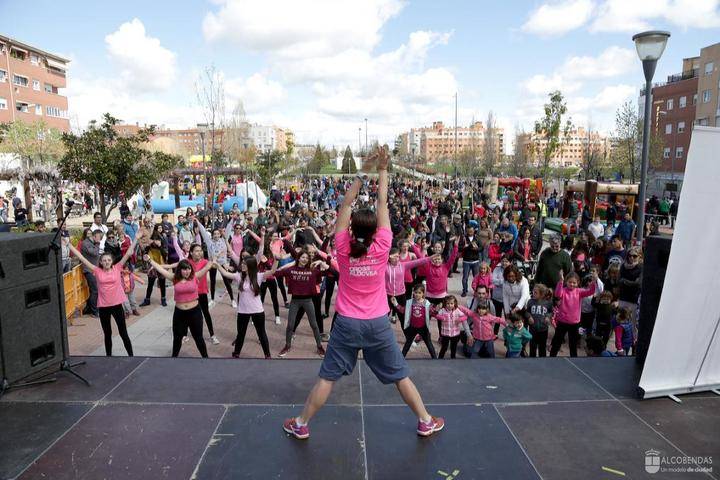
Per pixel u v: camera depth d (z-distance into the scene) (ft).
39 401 12.17
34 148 92.73
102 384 13.07
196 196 111.75
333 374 10.11
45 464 9.74
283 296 36.63
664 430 10.94
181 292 21.85
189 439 10.58
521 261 36.76
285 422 10.98
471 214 65.87
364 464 9.74
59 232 13.53
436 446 10.34
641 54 27.07
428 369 14.05
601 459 9.89
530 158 218.18
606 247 37.50
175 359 14.69
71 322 32.27
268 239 33.12
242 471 9.53
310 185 176.24
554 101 112.16
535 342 23.99
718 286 12.34
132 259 36.88
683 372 12.53
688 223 11.75
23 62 164.55
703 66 156.66
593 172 171.53
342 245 9.78
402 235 43.21
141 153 55.11
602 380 13.34
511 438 10.61
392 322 32.89
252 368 14.10
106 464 9.74
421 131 499.92
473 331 24.44
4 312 12.14
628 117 119.96
